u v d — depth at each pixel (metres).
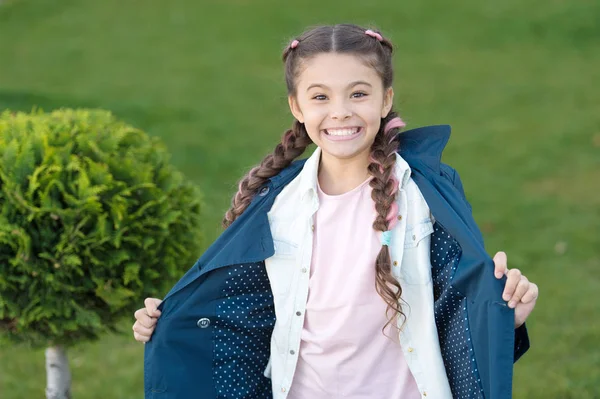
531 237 7.92
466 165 10.02
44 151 3.92
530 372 5.37
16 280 3.82
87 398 5.34
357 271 2.77
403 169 2.78
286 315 2.85
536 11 16.88
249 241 2.86
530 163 9.97
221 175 9.85
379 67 2.78
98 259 3.90
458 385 2.73
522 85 13.19
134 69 14.61
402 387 2.79
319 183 2.90
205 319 2.91
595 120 11.31
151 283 4.09
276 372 2.89
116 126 4.38
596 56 14.59
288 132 3.01
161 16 18.00
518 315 2.59
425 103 12.52
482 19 16.72
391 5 17.75
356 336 2.77
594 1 17.11
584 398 4.99
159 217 4.06
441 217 2.68
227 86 13.53
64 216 3.82
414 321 2.75
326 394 2.83
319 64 2.75
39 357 5.97
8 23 17.98
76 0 19.41
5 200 3.82
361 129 2.76
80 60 15.29
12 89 12.85
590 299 6.47
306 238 2.84
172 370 2.90
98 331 4.13
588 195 8.93
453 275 2.69
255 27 16.89
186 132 11.21
